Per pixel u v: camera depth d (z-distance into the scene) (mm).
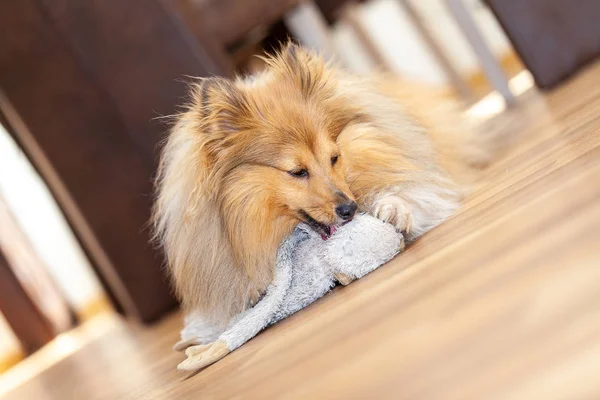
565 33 4887
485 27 8898
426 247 2592
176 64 4812
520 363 1212
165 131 4730
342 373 1648
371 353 1685
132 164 4977
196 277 2998
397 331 1742
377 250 2729
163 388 2848
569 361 1124
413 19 7438
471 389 1203
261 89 2934
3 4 4805
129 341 5324
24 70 4867
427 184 3043
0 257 8023
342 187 2797
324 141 2832
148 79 4844
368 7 7910
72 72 4875
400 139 3084
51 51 4859
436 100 3992
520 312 1420
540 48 4906
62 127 4926
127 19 4801
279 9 5098
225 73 4820
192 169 2930
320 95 2928
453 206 3072
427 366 1410
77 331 8531
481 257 1964
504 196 2670
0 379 7238
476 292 1692
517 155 3535
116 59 4848
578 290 1354
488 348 1342
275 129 2820
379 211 2854
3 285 8070
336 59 5297
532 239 1844
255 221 2875
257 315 2766
